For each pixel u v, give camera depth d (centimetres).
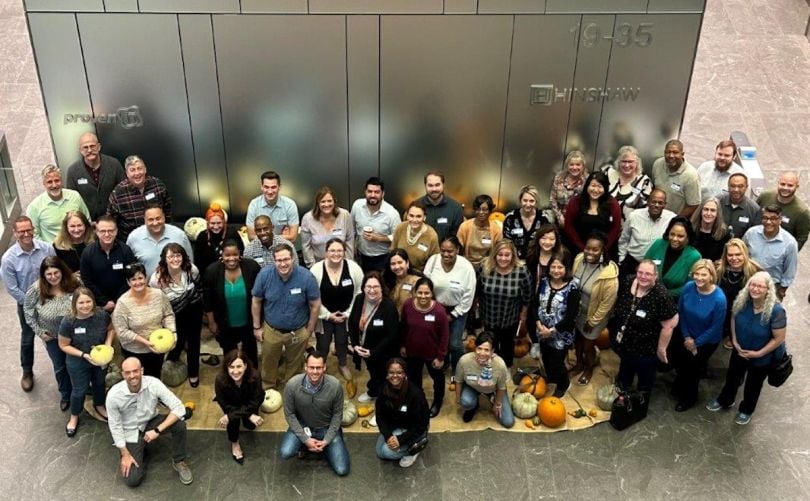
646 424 813
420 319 769
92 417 811
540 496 745
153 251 819
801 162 1190
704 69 1362
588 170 1026
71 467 764
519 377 850
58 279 751
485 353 746
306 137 980
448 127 983
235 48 928
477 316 902
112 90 942
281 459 773
